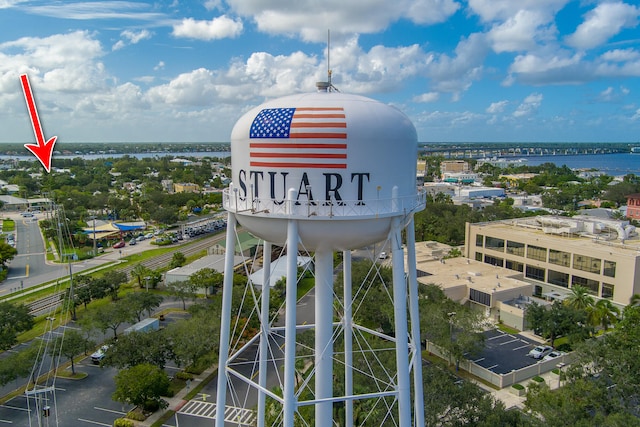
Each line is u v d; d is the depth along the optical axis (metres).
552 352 44.31
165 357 39.38
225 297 18.50
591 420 27.64
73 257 82.56
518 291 54.91
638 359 32.47
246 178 17.47
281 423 28.97
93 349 45.56
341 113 16.39
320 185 16.28
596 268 55.66
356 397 17.36
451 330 44.16
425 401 28.89
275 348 45.81
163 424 33.28
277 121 16.59
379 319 47.81
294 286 16.31
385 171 16.66
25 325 46.72
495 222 76.25
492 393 37.50
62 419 33.88
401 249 17.08
